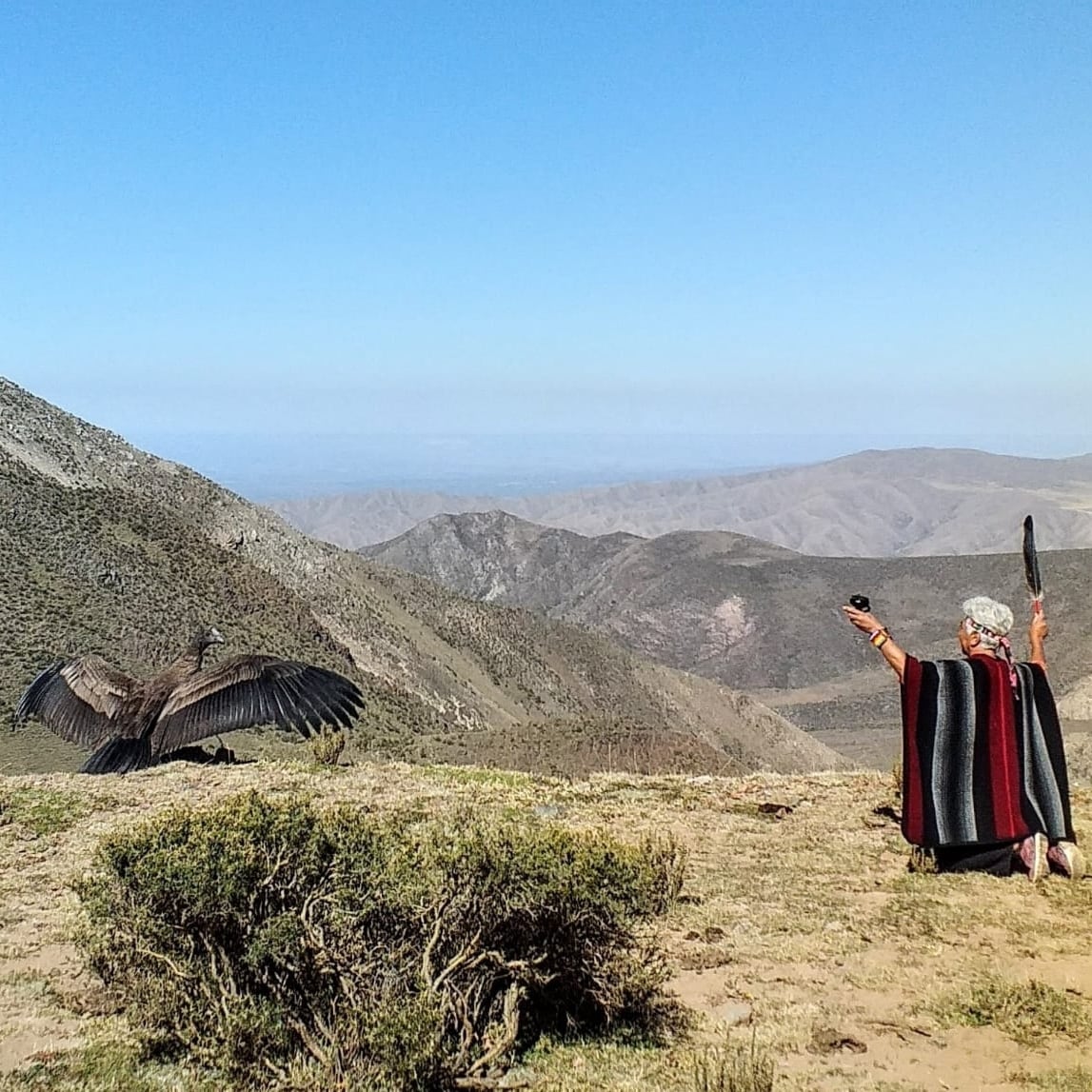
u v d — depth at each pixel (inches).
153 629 1620.3
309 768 399.5
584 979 186.4
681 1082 165.6
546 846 181.5
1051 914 224.7
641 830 302.8
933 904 233.3
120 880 178.2
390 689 2087.8
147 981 181.5
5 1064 179.2
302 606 2192.4
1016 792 237.0
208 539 2242.9
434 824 298.4
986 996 188.2
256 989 175.6
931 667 238.8
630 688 3193.9
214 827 176.9
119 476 2380.7
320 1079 161.6
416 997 167.6
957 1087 161.9
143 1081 172.1
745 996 196.2
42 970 218.2
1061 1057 169.8
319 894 173.9
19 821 326.3
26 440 2182.6
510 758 891.4
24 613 1478.8
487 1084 165.5
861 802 338.0
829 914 233.0
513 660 2960.1
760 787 362.0
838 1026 182.7
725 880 259.3
